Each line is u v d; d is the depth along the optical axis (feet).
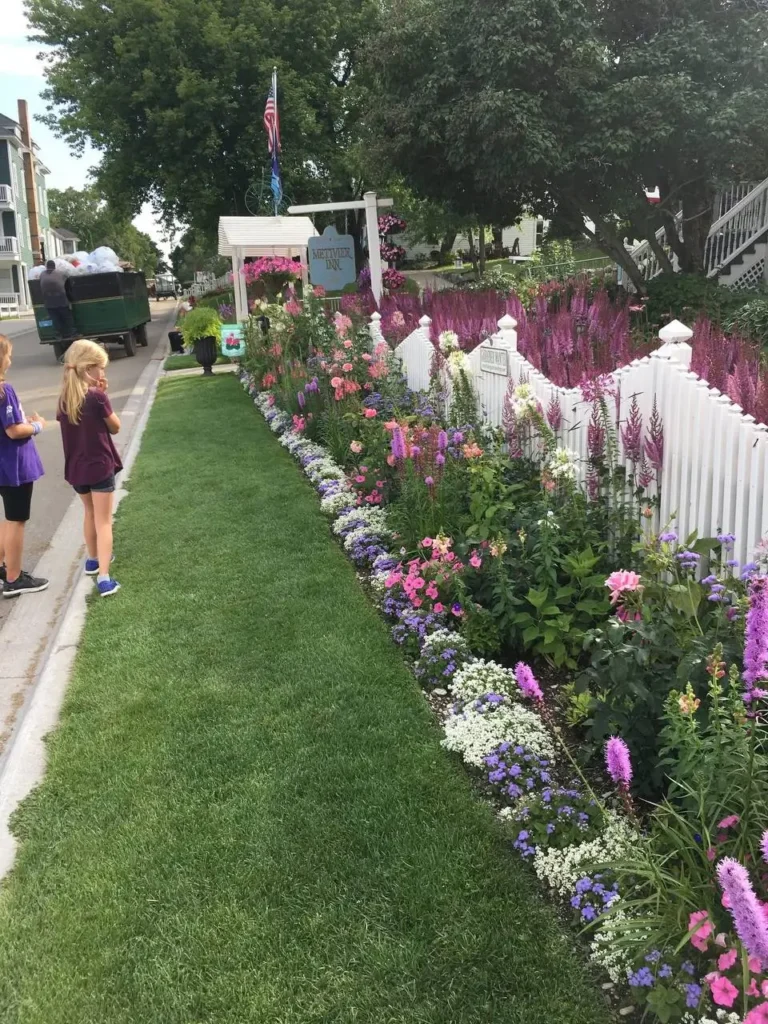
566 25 37.63
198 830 10.00
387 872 9.11
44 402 48.55
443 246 138.82
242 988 7.81
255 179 93.56
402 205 85.15
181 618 16.14
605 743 9.78
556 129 38.70
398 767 10.98
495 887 8.82
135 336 81.05
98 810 10.55
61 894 9.18
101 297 67.36
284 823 10.00
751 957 6.07
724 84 38.81
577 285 39.50
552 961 7.89
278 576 17.85
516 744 10.84
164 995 7.80
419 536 16.84
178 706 12.87
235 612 16.21
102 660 14.65
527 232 150.71
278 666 13.92
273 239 54.75
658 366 13.61
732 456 11.76
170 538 21.03
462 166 41.45
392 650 14.25
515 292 41.73
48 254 223.10
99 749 11.89
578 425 16.22
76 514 25.32
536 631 12.84
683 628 10.24
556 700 12.32
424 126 41.06
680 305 38.19
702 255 47.39
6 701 14.10
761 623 7.25
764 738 8.43
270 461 28.68
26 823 10.46
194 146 92.32
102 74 92.17
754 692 7.75
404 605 15.20
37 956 8.38
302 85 90.58
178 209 106.42
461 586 13.93
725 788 7.72
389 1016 7.43
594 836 9.05
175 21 87.25
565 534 14.14
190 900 8.91
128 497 25.31
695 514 12.81
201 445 32.04
